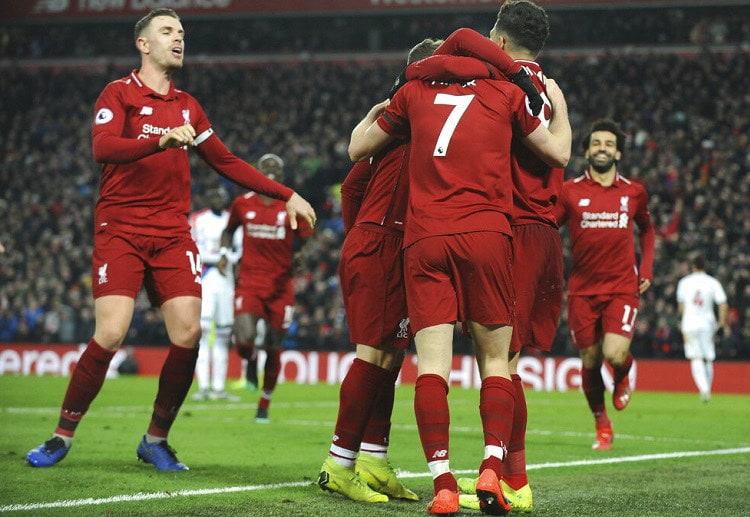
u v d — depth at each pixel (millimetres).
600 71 65312
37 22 74188
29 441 14508
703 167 54281
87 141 68188
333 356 41188
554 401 30297
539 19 9703
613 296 16219
